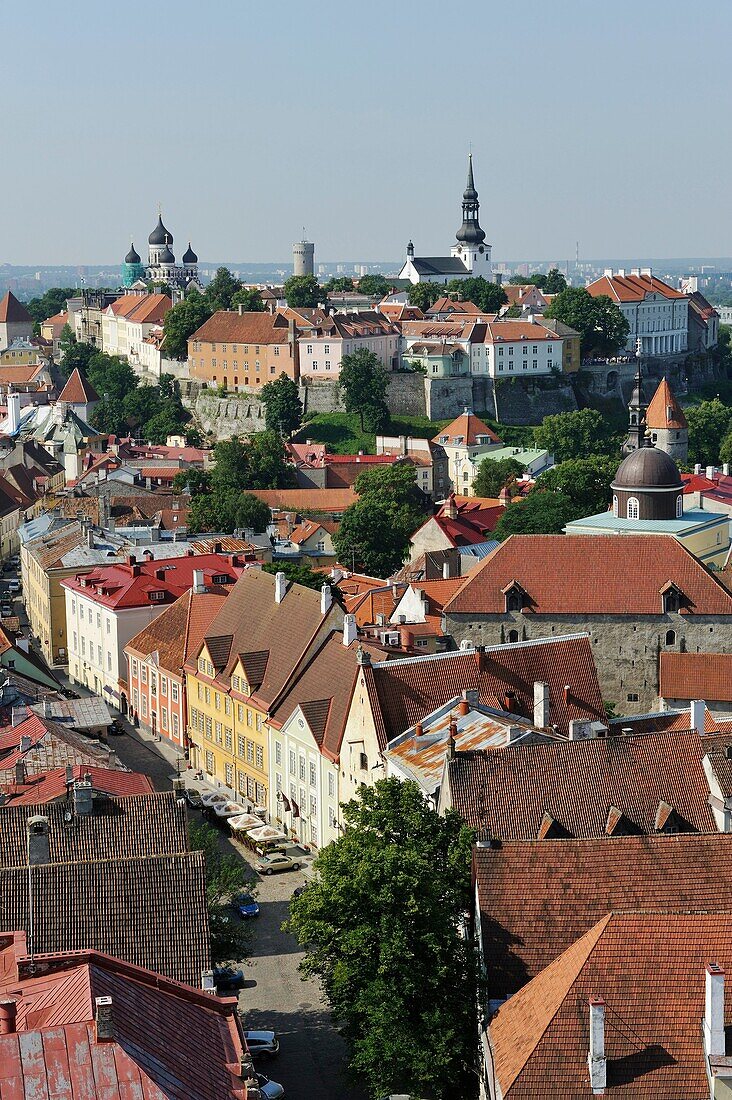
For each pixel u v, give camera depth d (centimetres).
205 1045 7512
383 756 12962
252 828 15100
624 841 9206
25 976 7931
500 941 8862
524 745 11138
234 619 17475
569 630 17600
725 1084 7481
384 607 19962
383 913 9250
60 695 16850
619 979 7875
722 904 9044
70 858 9481
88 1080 6656
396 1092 8969
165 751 18425
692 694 16862
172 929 8738
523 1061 7681
